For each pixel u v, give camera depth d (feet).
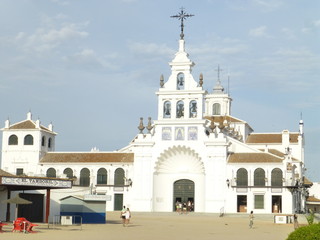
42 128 357.20
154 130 334.03
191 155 329.72
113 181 336.70
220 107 416.87
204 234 165.58
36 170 347.97
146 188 329.11
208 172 321.32
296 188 316.40
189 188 331.77
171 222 230.48
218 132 326.85
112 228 185.16
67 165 344.28
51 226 187.52
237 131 378.32
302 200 376.68
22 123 357.20
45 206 222.69
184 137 327.26
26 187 201.36
